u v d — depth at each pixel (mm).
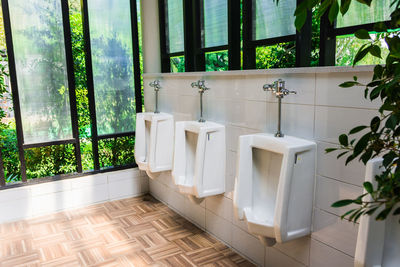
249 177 2025
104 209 3426
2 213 3109
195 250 2582
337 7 661
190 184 2650
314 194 1841
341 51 3654
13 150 4293
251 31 2504
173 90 3105
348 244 1678
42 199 3275
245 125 2289
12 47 3039
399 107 708
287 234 1778
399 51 696
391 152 723
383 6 1690
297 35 2025
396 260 1304
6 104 4160
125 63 3625
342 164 1661
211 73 2545
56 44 3266
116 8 3492
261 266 2314
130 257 2486
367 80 1488
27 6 3096
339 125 1650
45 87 3262
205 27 3002
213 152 2453
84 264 2400
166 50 3494
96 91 3494
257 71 2109
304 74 1813
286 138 1872
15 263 2424
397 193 649
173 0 3273
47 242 2734
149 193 3879
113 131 3654
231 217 2553
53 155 3541
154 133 2996
